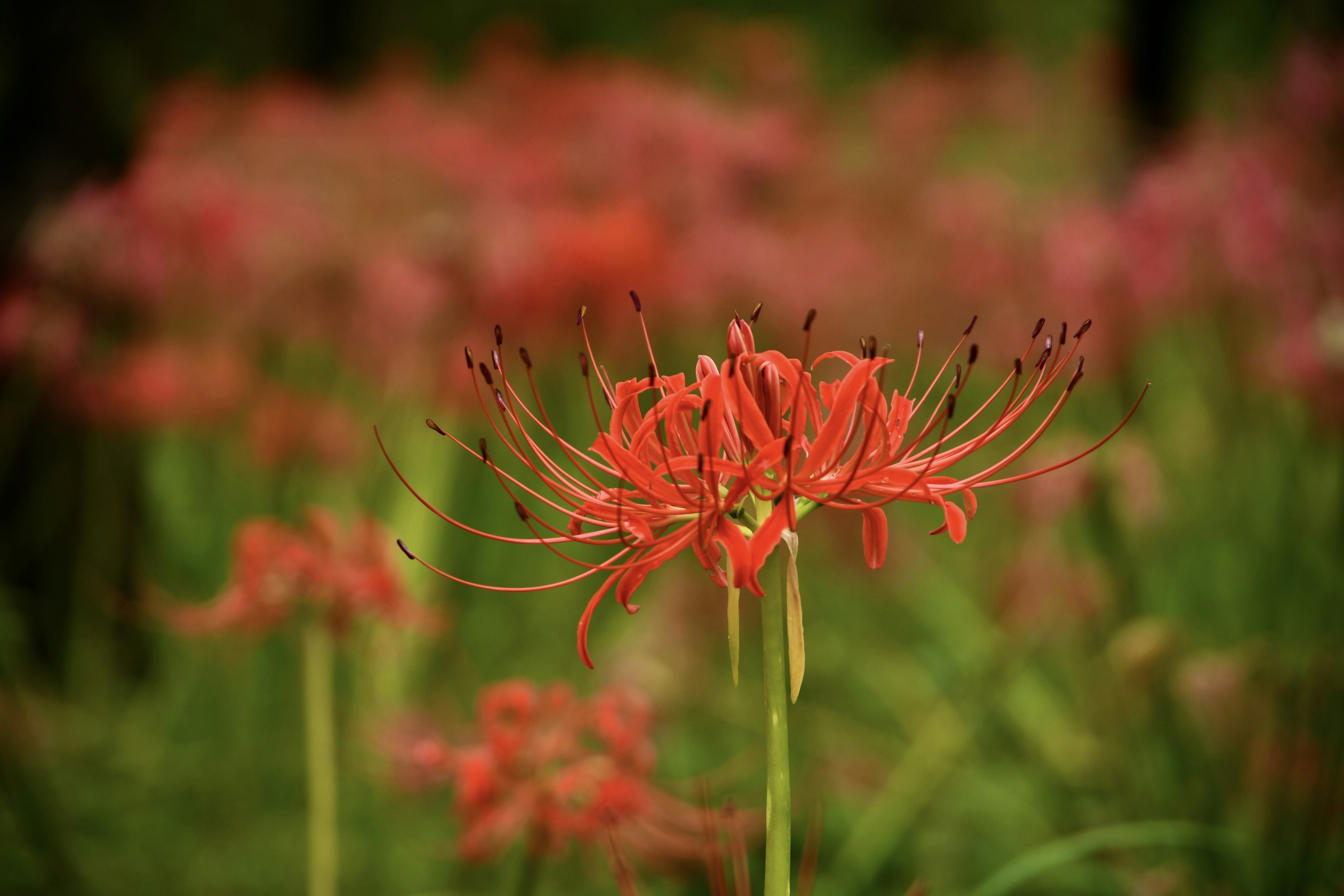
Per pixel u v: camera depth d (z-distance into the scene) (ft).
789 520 5.22
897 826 12.13
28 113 17.02
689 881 10.55
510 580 18.25
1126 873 11.44
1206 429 17.47
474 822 8.52
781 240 21.31
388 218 20.11
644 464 5.43
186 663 15.84
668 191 21.33
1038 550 13.65
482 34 41.16
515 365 18.02
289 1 41.22
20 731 12.19
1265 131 16.01
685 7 45.70
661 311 19.02
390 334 16.60
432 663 15.51
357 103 26.43
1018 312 18.62
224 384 16.83
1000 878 9.31
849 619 18.37
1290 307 14.19
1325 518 13.88
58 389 16.08
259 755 14.02
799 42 34.27
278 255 17.07
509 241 16.83
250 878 12.41
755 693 15.66
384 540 12.59
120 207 15.96
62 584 16.63
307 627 9.62
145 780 13.87
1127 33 24.50
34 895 11.71
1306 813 9.95
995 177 26.27
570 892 11.50
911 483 5.46
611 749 8.69
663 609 15.46
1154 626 11.57
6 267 16.76
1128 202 16.80
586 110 23.67
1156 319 16.40
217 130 23.22
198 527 16.94
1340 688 10.19
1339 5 17.13
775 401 5.53
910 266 21.53
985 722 14.24
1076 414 17.89
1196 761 11.34
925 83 30.73
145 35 18.60
